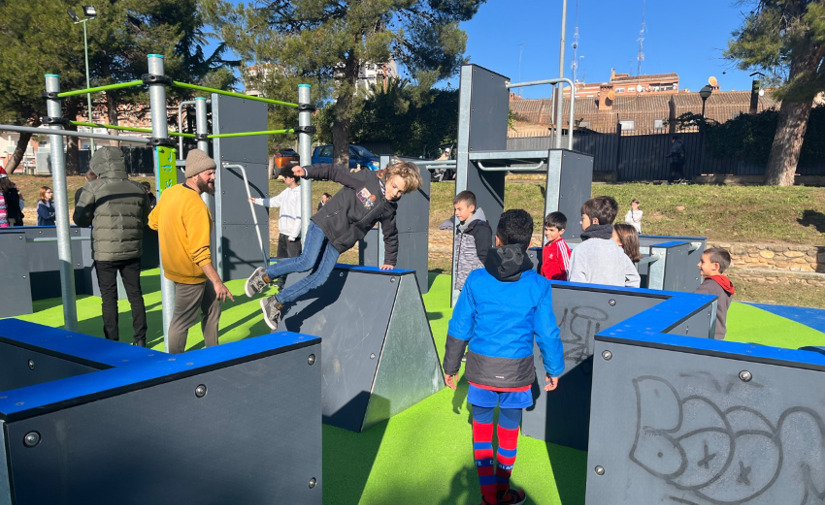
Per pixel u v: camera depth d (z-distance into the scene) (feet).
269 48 63.93
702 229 44.45
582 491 8.65
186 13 86.48
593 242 11.82
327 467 9.42
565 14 54.49
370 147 89.81
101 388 4.34
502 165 22.81
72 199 70.74
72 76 72.64
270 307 11.05
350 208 10.98
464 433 10.89
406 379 12.19
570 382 10.19
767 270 37.14
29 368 6.29
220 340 17.52
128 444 4.50
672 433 5.90
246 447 5.60
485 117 22.21
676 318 7.24
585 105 142.92
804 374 5.24
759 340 19.56
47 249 25.36
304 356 6.26
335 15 71.26
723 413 5.63
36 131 12.53
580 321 9.99
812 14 41.22
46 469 3.94
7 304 20.93
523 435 10.85
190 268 11.98
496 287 7.70
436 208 55.36
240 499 5.57
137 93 84.02
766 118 61.72
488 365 7.66
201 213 11.53
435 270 37.29
